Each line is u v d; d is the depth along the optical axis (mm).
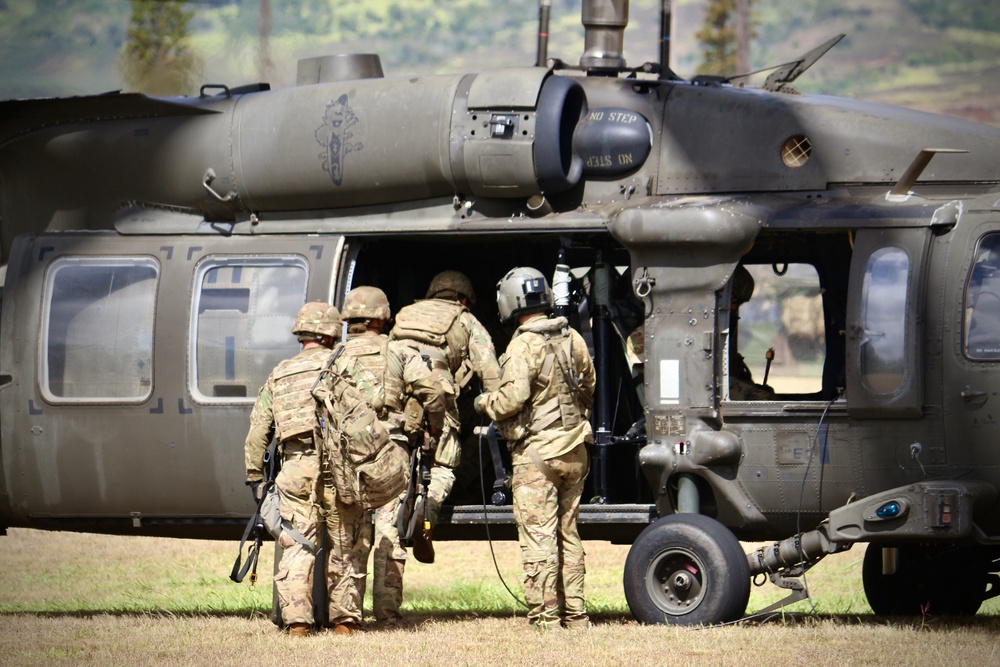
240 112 27172
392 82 26516
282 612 23062
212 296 26438
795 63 27500
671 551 23266
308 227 26797
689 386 24016
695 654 20516
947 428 22875
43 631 24266
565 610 23766
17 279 27188
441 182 25969
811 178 25000
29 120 28594
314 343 23656
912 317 23047
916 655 20375
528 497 23234
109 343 26672
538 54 27500
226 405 25969
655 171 25891
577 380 23328
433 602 29609
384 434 22578
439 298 24922
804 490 23688
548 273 29344
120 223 27438
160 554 39875
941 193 24297
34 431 26844
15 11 106500
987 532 22938
